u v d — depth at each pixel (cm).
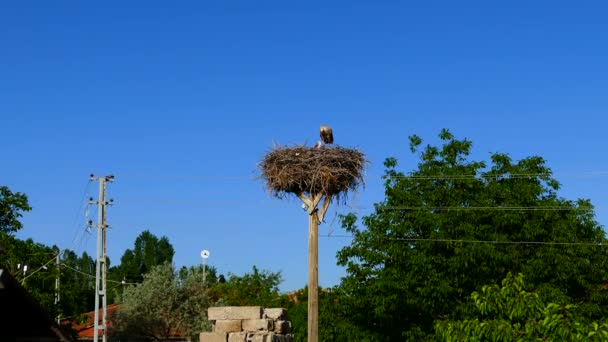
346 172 2422
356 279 3750
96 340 4062
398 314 3706
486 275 3616
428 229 3756
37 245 4803
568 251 3691
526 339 1341
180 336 5547
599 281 3819
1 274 1652
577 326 1319
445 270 3647
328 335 3797
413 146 4025
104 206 4138
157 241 11112
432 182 3888
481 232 3694
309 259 2447
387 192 3903
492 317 1513
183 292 5622
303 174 2417
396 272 3669
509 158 3953
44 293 4628
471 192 3891
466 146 3962
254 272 6800
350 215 3856
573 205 3906
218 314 2409
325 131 2469
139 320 5431
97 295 4084
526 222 3741
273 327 2427
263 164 2473
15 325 1886
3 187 4891
